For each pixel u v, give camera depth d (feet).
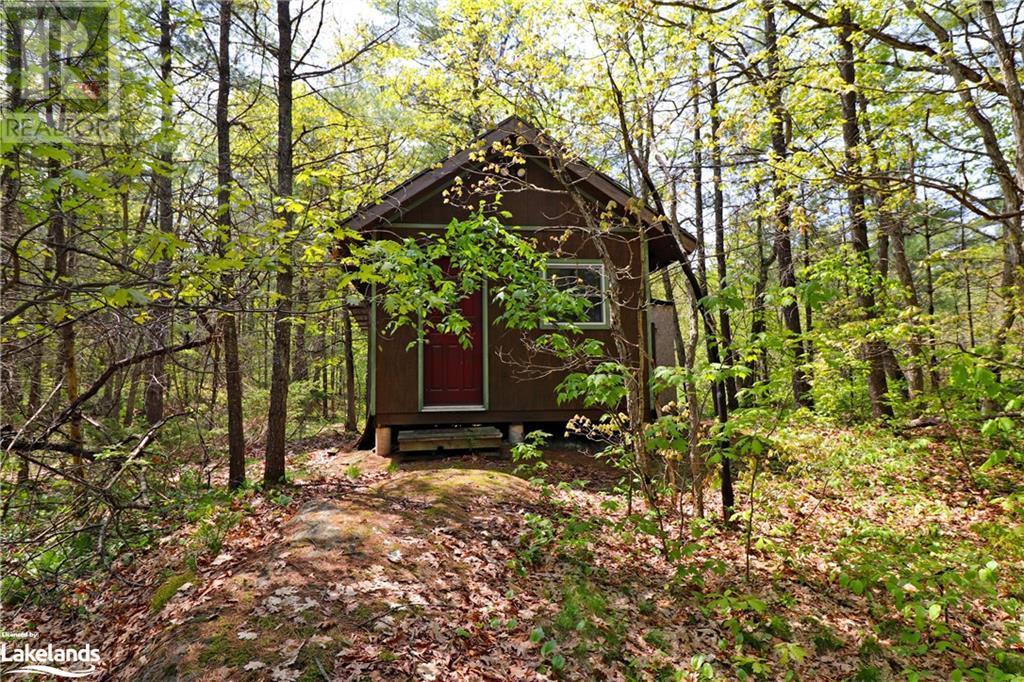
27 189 10.21
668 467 19.38
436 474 23.15
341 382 68.85
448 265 29.40
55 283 9.92
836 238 35.78
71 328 13.04
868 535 17.07
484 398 29.71
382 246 12.80
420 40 31.17
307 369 50.62
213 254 11.59
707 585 15.66
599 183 28.58
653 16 20.27
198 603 12.49
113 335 12.06
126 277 10.53
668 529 19.30
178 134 12.23
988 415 21.50
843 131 31.45
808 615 14.40
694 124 20.77
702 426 20.56
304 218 12.76
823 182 18.81
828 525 19.81
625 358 20.21
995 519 19.38
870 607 14.84
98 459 13.15
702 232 36.52
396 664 10.70
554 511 20.04
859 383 35.70
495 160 29.14
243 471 23.61
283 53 24.53
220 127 23.80
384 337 28.96
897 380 32.73
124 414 31.58
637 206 19.67
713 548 17.81
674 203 20.10
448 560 15.26
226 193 19.34
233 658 10.43
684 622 14.01
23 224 10.70
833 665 12.66
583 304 23.59
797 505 21.88
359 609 12.25
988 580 11.82
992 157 18.66
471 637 12.26
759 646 13.17
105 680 10.62
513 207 29.99
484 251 23.39
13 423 12.66
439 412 29.50
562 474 25.54
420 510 18.54
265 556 14.69
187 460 21.80
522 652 12.19
